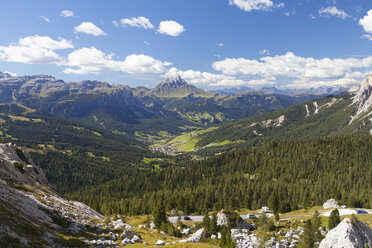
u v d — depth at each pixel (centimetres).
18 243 3017
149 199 17962
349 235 5225
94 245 4362
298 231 8469
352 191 16138
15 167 7400
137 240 5309
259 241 6788
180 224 10419
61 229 4691
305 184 18825
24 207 4409
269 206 14600
